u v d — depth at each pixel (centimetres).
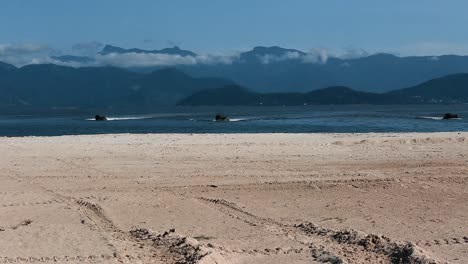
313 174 1933
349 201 1527
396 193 1638
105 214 1344
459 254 1002
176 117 10362
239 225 1239
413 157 2348
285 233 1156
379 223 1267
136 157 2309
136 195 1580
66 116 12875
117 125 7281
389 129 5619
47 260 946
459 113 11050
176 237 1079
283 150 2516
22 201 1489
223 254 972
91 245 1042
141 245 1043
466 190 1684
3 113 17950
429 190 1681
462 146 2720
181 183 1769
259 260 954
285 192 1644
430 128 5706
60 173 1941
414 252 956
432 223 1269
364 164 2161
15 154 2372
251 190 1667
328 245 1046
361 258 953
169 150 2502
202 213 1365
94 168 2045
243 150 2506
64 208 1404
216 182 1786
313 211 1400
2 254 977
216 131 5606
